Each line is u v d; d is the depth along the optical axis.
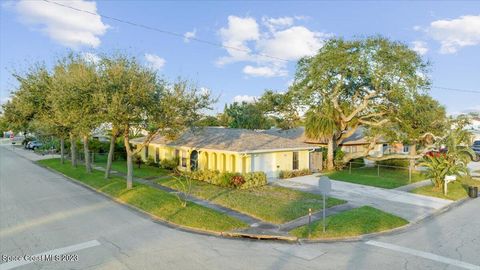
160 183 20.44
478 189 19.02
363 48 22.56
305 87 25.56
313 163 26.80
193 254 9.05
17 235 10.55
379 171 26.44
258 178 19.70
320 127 25.83
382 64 22.39
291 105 29.72
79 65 18.09
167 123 16.56
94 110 15.59
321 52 24.08
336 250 9.47
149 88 15.84
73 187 19.44
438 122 26.22
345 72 24.00
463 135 19.48
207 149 23.12
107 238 10.33
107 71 15.53
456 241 10.25
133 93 15.13
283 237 10.44
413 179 22.23
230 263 8.42
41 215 12.98
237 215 13.19
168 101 16.12
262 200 15.62
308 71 24.77
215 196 16.55
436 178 18.39
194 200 15.70
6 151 49.88
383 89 24.11
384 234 11.01
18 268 8.09
